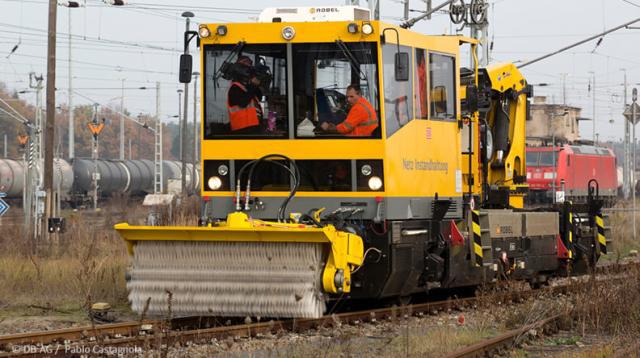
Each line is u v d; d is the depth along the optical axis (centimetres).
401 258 2858
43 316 2975
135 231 2631
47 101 6750
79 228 6581
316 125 2827
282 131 2847
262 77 2859
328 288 2530
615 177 15012
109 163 14538
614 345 2448
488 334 2703
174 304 2595
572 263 4247
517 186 4119
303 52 2831
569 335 2748
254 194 2873
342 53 2806
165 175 15662
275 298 2525
